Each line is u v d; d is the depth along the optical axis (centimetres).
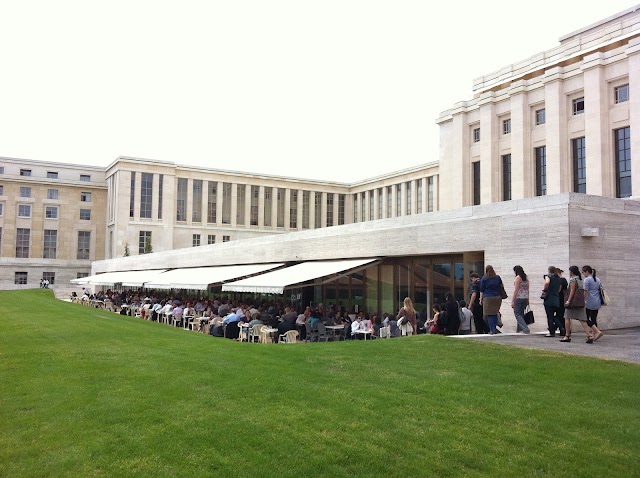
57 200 8175
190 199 7844
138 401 796
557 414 702
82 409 762
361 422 691
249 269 2880
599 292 1245
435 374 920
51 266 8069
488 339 1255
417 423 686
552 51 4206
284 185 8412
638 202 1616
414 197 7331
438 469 563
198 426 686
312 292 2644
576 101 3903
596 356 1016
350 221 8794
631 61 3444
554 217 1478
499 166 4459
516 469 562
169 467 572
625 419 680
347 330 1939
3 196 7862
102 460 592
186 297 3953
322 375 932
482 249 1680
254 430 669
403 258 2066
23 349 1283
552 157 3934
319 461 582
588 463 572
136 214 7494
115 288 6000
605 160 3591
